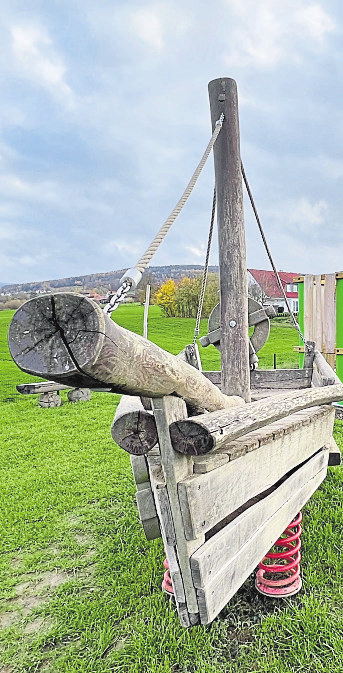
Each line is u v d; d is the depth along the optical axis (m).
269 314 5.93
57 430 8.40
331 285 8.40
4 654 2.87
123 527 4.41
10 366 17.75
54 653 2.86
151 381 1.76
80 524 4.56
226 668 2.65
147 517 3.31
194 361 5.77
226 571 2.31
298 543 3.56
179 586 2.18
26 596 3.48
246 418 2.33
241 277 4.07
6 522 4.64
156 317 28.61
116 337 1.44
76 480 5.78
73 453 6.92
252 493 2.68
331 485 5.04
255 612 3.14
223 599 2.27
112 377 1.47
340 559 3.61
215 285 28.38
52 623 3.14
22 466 6.39
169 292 28.64
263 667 2.62
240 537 2.50
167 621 3.01
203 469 2.21
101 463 6.43
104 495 5.22
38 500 5.16
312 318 8.80
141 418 2.28
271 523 2.88
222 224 4.06
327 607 3.08
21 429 8.59
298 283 9.47
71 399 11.30
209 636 2.88
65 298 1.28
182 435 2.02
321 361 5.42
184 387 2.09
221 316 4.12
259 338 5.93
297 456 3.38
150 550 3.88
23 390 10.05
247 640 2.88
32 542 4.27
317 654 2.70
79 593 3.45
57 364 1.28
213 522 2.25
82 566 3.82
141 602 3.23
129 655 2.75
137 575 3.56
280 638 2.85
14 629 3.10
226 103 3.98
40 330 1.29
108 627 2.98
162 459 2.10
